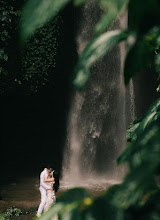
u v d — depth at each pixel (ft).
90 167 52.85
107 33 2.24
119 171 50.39
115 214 1.94
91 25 49.78
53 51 36.40
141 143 2.06
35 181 43.37
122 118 53.47
